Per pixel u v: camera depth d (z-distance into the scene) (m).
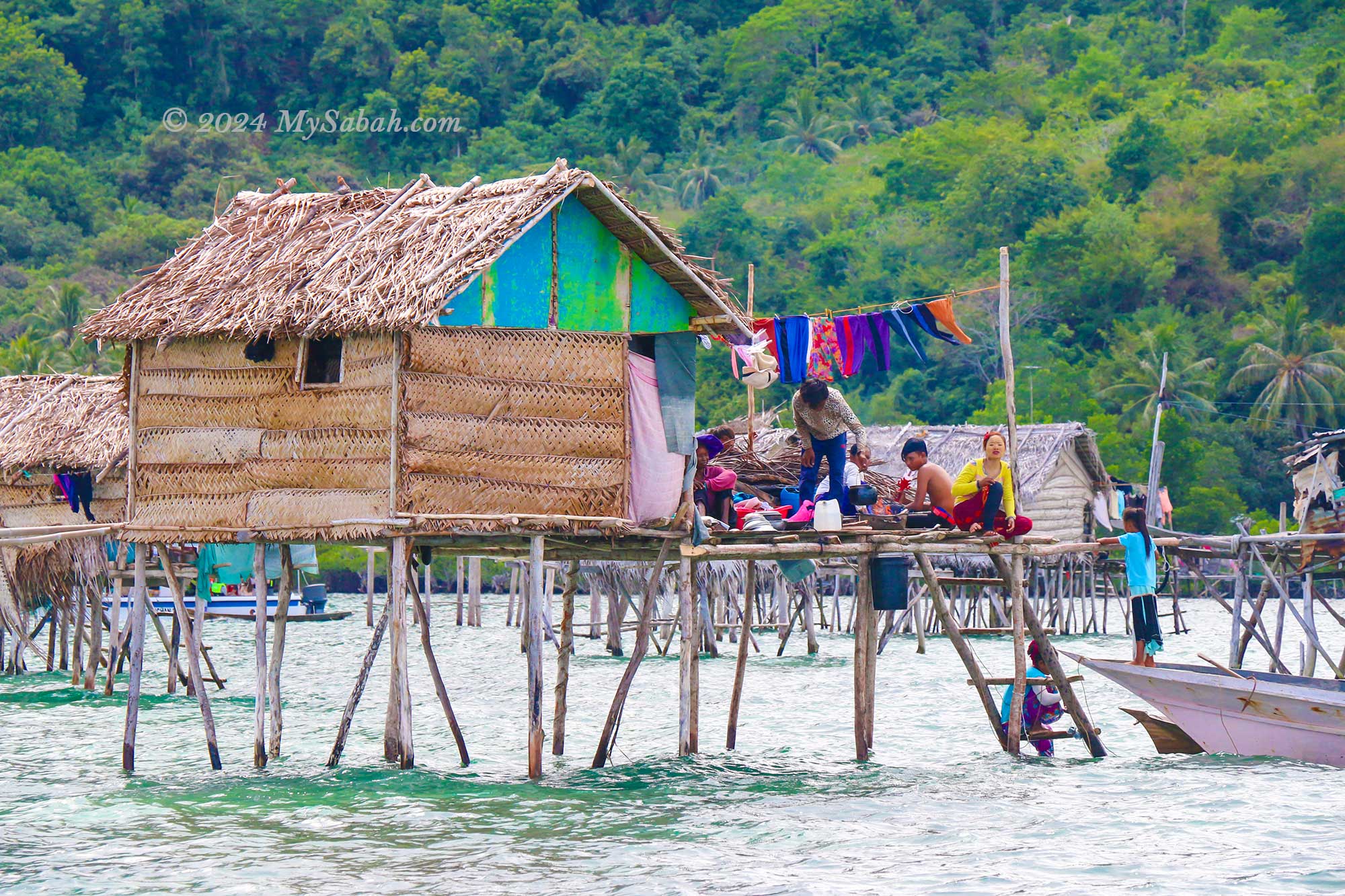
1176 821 53.72
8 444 94.75
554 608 196.62
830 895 44.44
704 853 49.50
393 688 67.69
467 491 58.72
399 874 46.88
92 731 79.81
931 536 63.38
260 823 54.50
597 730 79.56
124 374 66.31
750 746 72.56
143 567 64.75
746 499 80.75
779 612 148.12
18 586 95.50
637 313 64.31
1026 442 156.25
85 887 45.81
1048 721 69.50
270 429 61.09
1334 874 46.47
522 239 60.75
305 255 62.38
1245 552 93.00
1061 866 47.59
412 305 55.84
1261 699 62.91
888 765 66.50
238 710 89.94
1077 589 179.12
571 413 61.03
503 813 55.81
